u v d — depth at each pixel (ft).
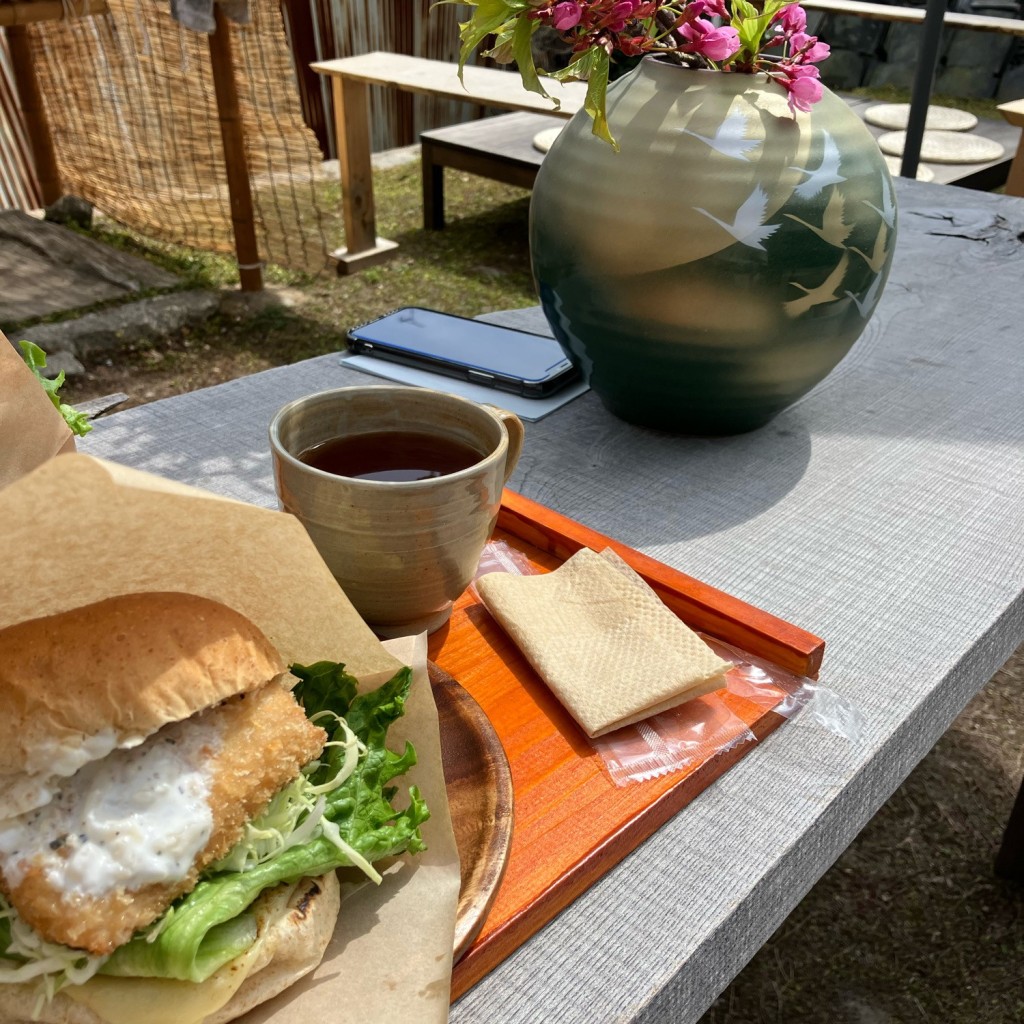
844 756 2.16
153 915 1.43
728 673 2.34
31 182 11.69
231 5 7.68
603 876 1.88
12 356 2.02
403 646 1.96
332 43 13.57
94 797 1.46
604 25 2.64
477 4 2.56
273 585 1.71
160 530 1.48
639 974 1.69
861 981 4.04
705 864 1.90
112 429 3.40
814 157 2.78
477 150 11.00
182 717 1.48
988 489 3.16
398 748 1.89
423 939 1.60
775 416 3.45
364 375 3.81
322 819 1.63
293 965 1.53
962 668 2.46
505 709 2.22
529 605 2.41
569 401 3.66
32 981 1.44
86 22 9.76
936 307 4.54
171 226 10.94
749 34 2.82
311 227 9.83
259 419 3.49
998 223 5.58
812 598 2.63
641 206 2.76
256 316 9.64
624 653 2.27
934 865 4.56
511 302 10.07
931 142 10.70
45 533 1.38
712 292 2.80
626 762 2.06
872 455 3.35
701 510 3.02
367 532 2.11
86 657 1.46
